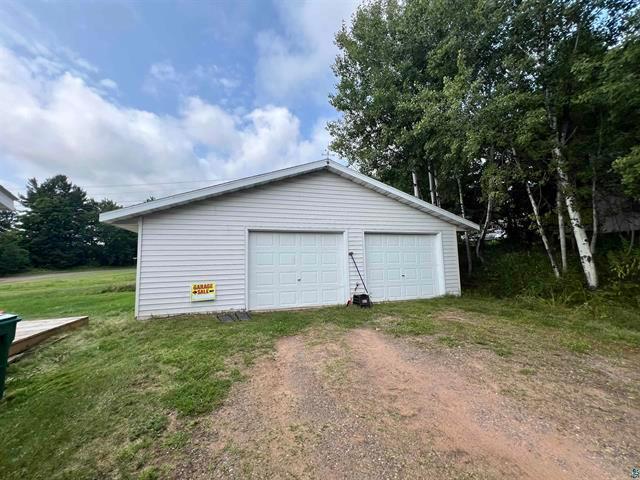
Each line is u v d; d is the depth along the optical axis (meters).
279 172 7.46
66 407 2.86
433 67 10.43
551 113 8.22
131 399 2.94
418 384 3.18
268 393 3.02
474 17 9.02
